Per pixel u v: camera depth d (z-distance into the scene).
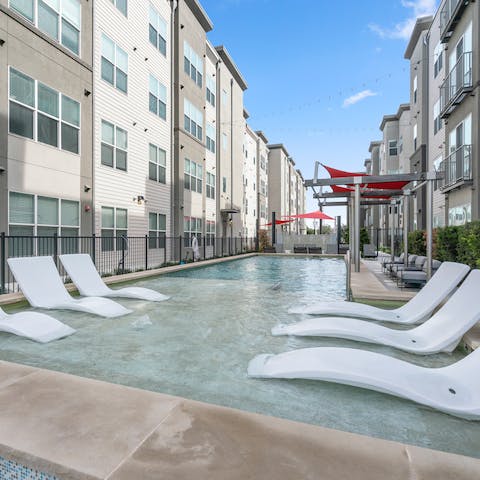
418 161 19.38
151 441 1.62
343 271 13.05
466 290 3.66
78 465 1.44
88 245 10.57
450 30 12.12
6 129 7.87
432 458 1.51
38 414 1.88
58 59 9.41
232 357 3.57
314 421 2.29
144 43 13.78
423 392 2.37
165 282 9.62
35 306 5.50
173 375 3.10
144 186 13.74
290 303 6.52
